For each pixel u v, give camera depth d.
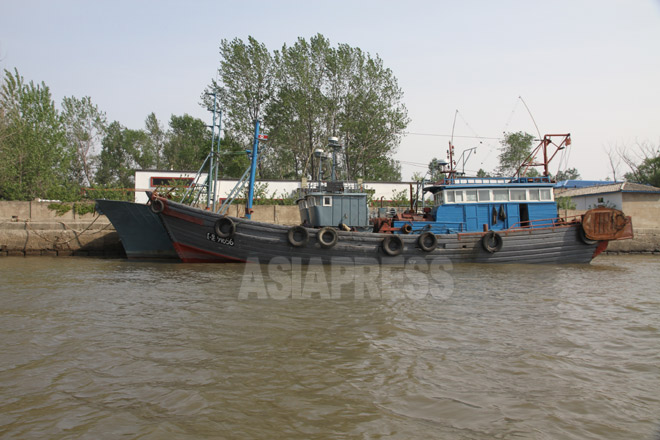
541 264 15.27
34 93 29.56
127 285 10.09
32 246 18.14
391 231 15.23
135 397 3.94
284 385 4.24
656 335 6.06
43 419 3.52
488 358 5.06
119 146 59.09
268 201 24.53
